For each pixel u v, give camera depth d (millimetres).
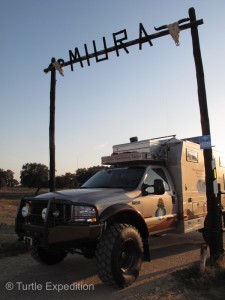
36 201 6086
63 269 7016
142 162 7816
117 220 6305
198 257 7914
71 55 9453
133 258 5910
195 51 7496
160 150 8188
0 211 26828
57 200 5711
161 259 7793
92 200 5855
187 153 8453
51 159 9836
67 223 5594
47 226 5465
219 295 5227
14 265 7316
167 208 7539
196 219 8617
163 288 5652
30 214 6191
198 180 8961
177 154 8180
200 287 5527
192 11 7539
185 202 8094
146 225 6461
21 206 6359
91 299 5242
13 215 23203
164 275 6414
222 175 10805
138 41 8297
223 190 10711
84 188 7453
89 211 5625
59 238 5473
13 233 11492
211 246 7164
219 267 6367
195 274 6113
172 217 7664
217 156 10555
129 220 6484
